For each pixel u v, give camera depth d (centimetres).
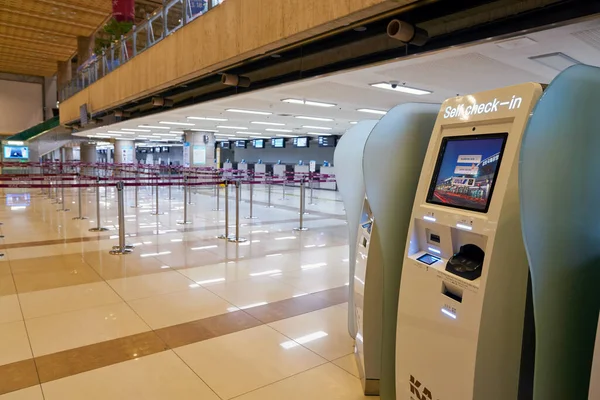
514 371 157
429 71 509
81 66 1504
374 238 228
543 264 133
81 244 603
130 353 278
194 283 428
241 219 848
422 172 192
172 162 3256
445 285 166
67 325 321
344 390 238
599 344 122
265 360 271
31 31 1714
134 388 237
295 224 800
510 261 150
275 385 242
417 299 180
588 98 138
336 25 406
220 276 454
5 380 243
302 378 250
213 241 632
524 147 125
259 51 512
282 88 609
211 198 1246
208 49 605
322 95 704
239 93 659
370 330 231
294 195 1412
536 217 130
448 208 171
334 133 1812
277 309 359
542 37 362
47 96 2691
